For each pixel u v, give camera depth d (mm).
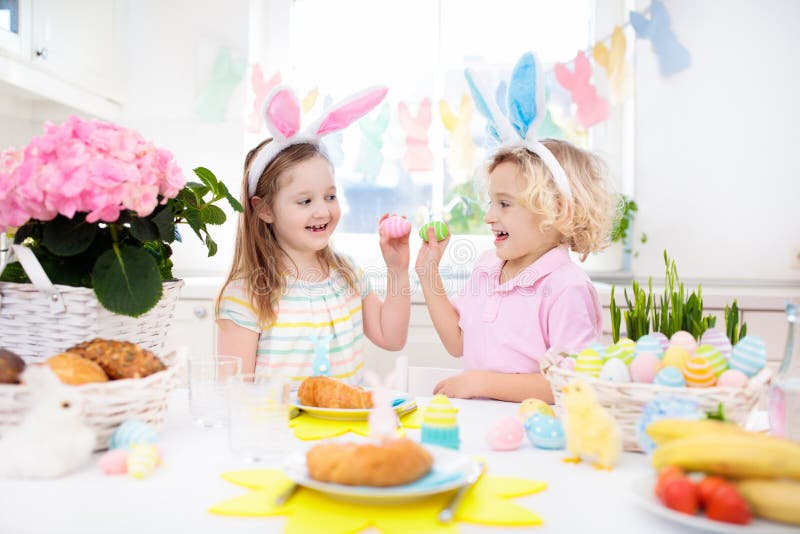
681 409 601
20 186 756
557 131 2205
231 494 557
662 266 2137
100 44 2031
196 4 2154
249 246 1273
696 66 2102
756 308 1731
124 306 782
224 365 812
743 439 482
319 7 2252
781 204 2100
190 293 1787
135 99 2180
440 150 2256
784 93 2082
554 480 602
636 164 2127
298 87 2266
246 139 2189
